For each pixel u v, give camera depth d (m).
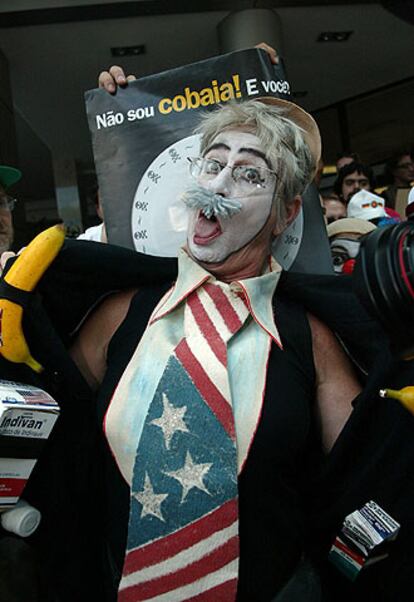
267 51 1.36
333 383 1.15
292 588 1.06
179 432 1.03
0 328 1.05
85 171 7.49
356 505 1.12
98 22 4.25
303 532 1.12
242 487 1.03
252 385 1.05
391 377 1.06
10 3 3.98
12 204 1.60
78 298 1.17
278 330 1.11
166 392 1.04
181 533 1.00
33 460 1.03
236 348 1.08
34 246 1.05
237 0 4.09
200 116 1.35
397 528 1.06
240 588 1.03
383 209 2.15
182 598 1.00
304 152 1.18
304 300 1.16
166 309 1.11
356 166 2.99
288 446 1.05
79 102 5.50
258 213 1.13
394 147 5.54
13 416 0.97
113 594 1.07
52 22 4.20
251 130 1.15
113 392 1.08
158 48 4.66
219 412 1.03
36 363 1.10
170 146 1.35
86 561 1.19
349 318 1.12
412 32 4.62
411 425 1.07
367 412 1.08
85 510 1.19
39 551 1.17
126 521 1.05
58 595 1.19
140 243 1.36
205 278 1.12
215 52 4.77
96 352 1.20
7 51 4.54
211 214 1.11
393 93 5.49
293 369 1.09
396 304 0.79
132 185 1.36
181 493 1.01
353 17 4.39
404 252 0.80
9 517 1.06
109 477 1.08
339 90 5.57
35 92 5.24
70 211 6.99
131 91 1.37
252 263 1.16
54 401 1.04
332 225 1.84
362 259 0.84
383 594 1.15
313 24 4.45
